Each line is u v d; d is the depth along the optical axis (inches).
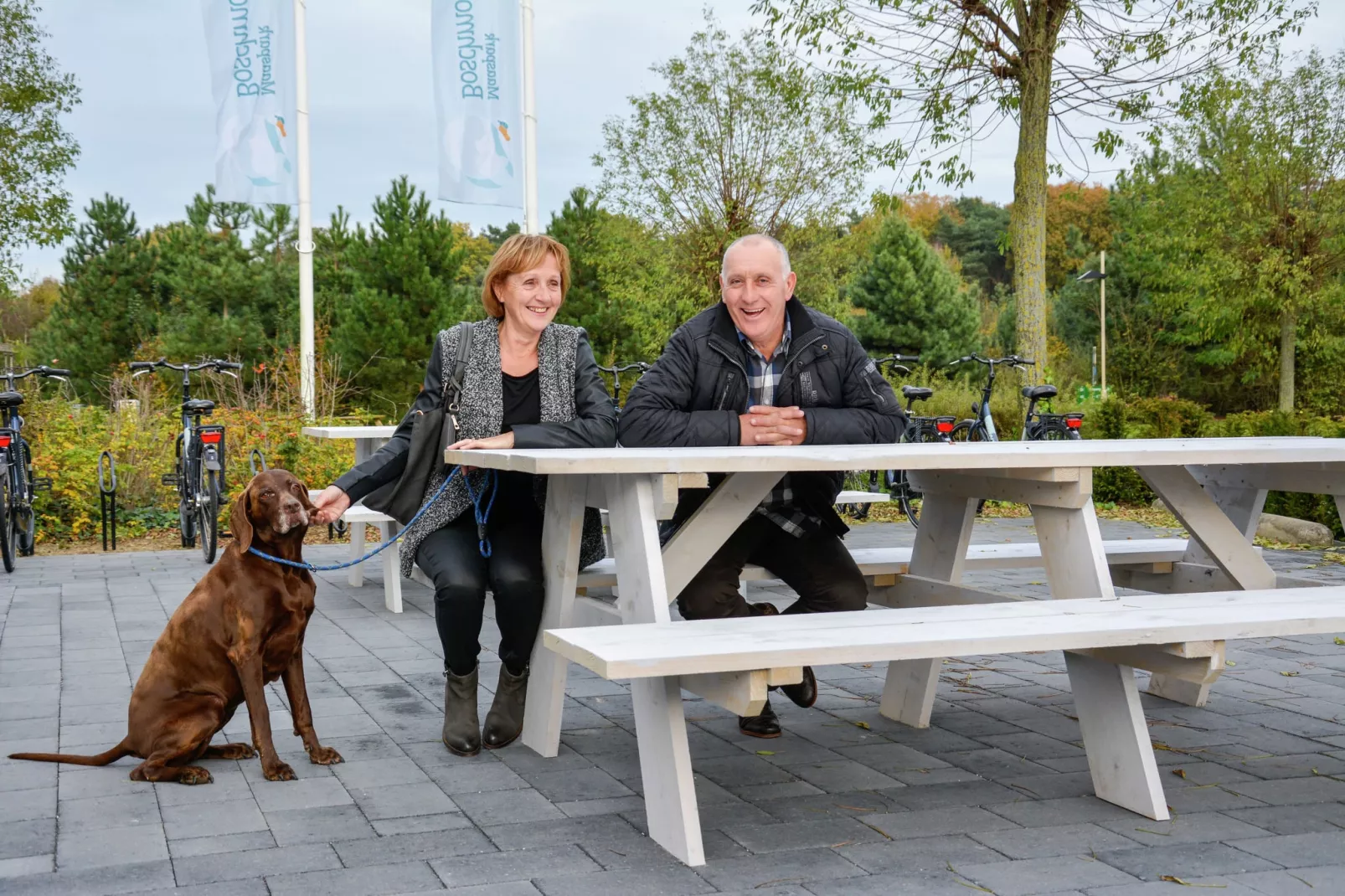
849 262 893.8
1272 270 934.4
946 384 725.3
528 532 140.9
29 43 1064.8
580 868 99.8
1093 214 2237.9
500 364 143.8
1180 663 109.3
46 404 454.0
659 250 838.5
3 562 300.0
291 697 133.5
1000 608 115.3
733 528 124.0
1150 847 105.2
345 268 909.8
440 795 121.1
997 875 98.0
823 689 175.6
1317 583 141.5
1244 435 488.1
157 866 99.9
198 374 532.4
